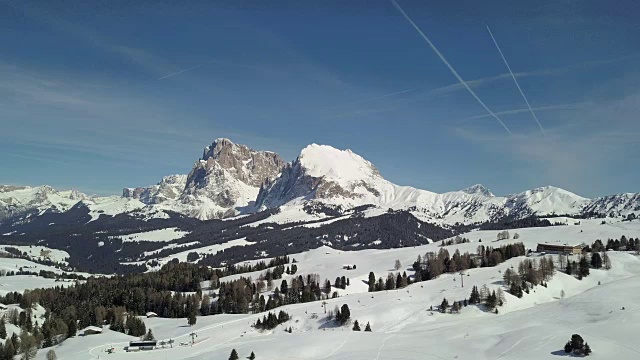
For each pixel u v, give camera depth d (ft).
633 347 564.30
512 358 577.43
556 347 591.78
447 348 645.51
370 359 626.23
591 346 579.07
